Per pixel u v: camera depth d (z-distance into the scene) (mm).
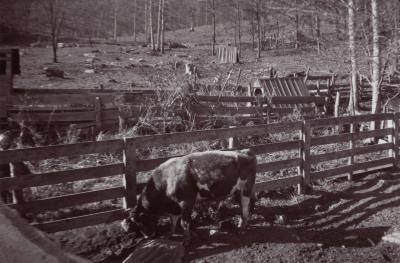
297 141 7961
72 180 5770
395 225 6809
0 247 1180
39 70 25781
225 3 49094
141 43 54000
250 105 14188
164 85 12867
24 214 5492
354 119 8906
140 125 10789
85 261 1314
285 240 6133
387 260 5824
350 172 8859
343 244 6289
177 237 6078
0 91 10461
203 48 49594
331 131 12844
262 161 9383
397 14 9180
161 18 46562
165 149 9773
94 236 5789
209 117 11727
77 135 10117
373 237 6512
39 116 10359
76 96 10773
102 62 32406
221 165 5996
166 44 51562
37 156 5500
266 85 16078
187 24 86062
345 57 10859
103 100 11023
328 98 16531
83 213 6410
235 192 6441
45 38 42906
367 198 7938
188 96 11812
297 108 14000
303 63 31359
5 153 5305
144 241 5773
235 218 6770
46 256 1228
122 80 22844
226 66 33531
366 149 9180
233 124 12000
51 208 5648
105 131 10859
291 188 8188
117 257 5488
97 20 69312
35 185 5520
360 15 9414
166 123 11117
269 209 7238
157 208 5969
